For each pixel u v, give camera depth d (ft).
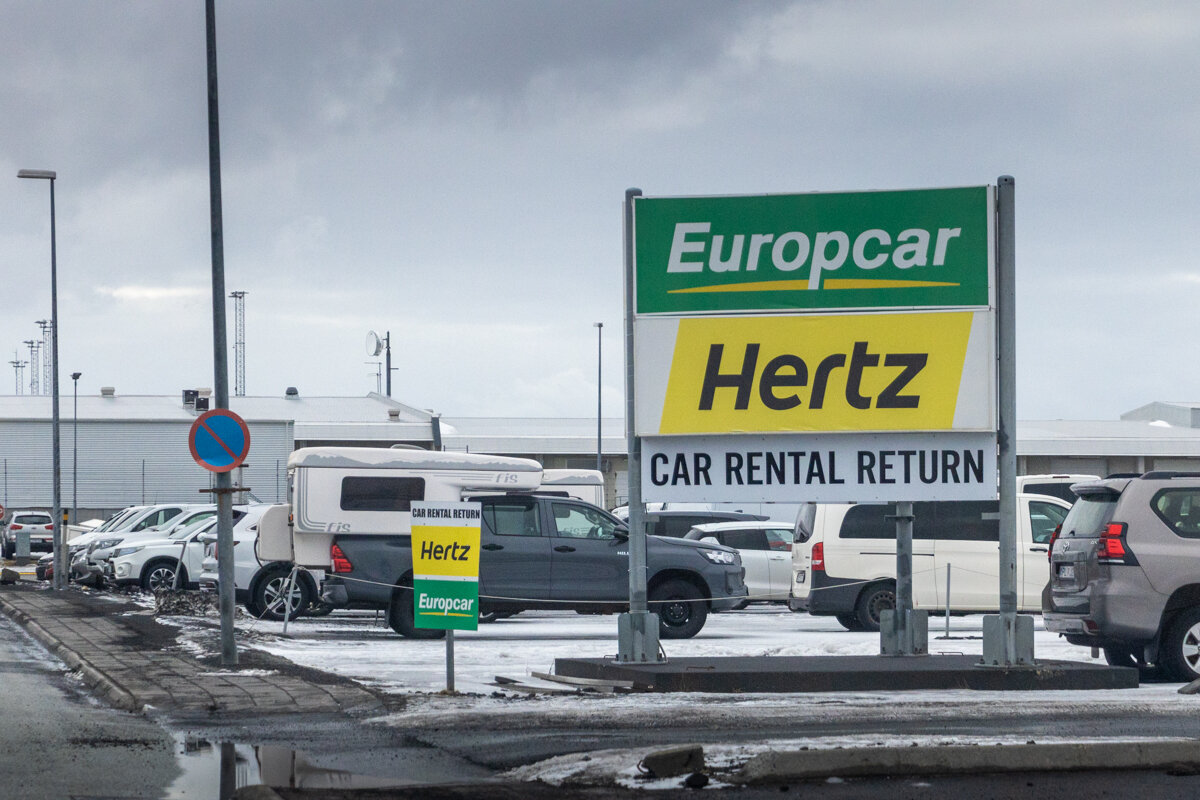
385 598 81.05
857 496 55.62
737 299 55.77
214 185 64.23
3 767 34.81
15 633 84.84
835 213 55.67
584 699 48.67
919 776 32.94
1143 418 332.60
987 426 54.95
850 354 55.47
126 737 40.29
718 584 82.58
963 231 55.31
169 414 270.26
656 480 55.67
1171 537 55.36
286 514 87.92
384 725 42.47
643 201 55.98
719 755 35.29
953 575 86.17
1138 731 40.16
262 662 61.21
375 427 269.03
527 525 81.82
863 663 54.80
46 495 256.52
